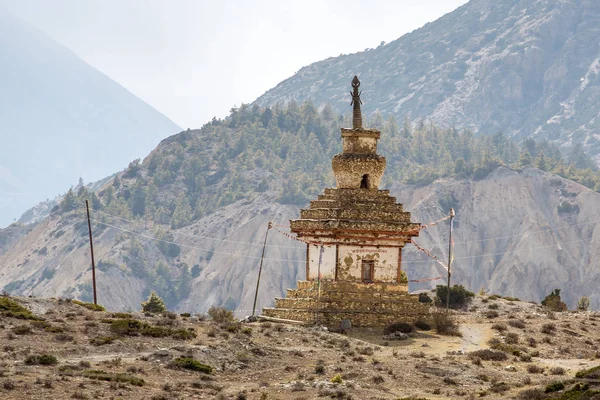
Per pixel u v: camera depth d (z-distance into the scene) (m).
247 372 55.47
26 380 47.12
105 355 56.19
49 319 63.94
